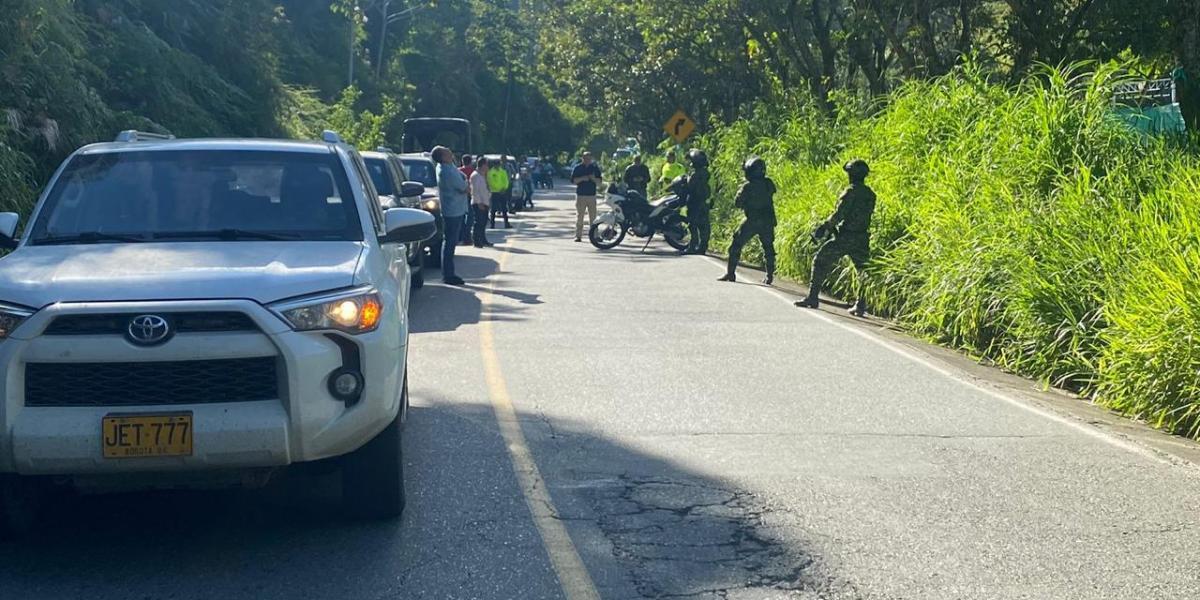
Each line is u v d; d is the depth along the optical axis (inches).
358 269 238.4
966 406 374.6
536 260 890.1
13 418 211.2
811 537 241.4
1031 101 631.2
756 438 326.0
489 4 3577.8
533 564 223.8
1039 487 281.6
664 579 216.7
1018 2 872.9
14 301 216.5
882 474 290.8
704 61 1583.4
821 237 619.5
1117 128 596.7
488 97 3855.8
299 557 227.3
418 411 354.9
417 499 264.7
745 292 681.6
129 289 218.2
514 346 478.0
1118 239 464.8
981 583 216.4
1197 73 720.3
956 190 611.5
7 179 628.4
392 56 3221.0
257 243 258.2
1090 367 414.3
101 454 211.2
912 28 1005.2
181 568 221.8
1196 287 375.9
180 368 215.3
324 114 1775.3
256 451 215.3
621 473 288.0
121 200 274.1
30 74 774.5
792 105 1176.2
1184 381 360.2
